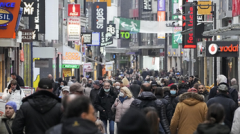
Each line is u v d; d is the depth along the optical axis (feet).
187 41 244.63
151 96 70.69
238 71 189.67
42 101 50.47
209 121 42.83
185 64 418.92
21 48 201.36
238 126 59.52
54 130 36.91
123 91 88.58
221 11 216.95
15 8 121.70
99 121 61.46
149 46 622.95
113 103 96.27
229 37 204.33
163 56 613.11
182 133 65.57
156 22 309.63
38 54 214.07
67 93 77.20
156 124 49.80
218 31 138.51
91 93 105.09
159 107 70.28
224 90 68.69
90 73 431.02
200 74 305.73
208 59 271.69
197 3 205.05
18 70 199.72
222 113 42.65
